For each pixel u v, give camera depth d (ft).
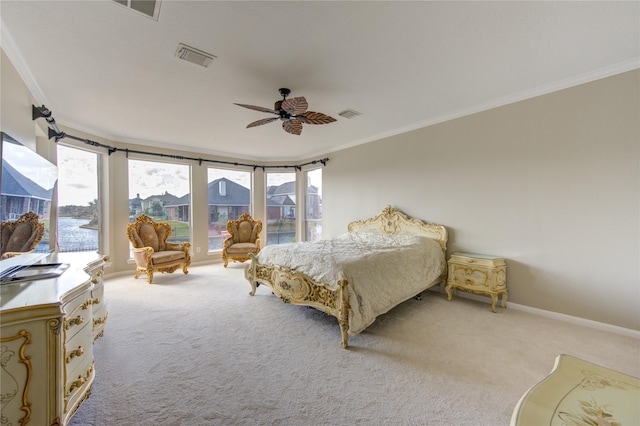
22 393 3.45
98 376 6.09
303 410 5.11
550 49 7.15
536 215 9.70
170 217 17.31
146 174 16.38
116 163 15.06
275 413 5.02
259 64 7.69
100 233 14.47
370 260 8.77
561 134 9.12
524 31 6.41
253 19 5.87
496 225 10.69
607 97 8.26
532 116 9.72
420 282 10.36
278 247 11.24
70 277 4.95
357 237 13.62
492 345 7.46
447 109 11.37
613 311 8.25
